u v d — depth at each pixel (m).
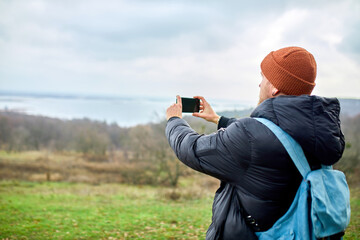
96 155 43.78
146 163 27.73
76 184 28.70
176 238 6.68
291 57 1.28
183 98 1.75
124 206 13.81
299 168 1.15
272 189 1.20
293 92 1.29
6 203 14.75
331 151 1.12
